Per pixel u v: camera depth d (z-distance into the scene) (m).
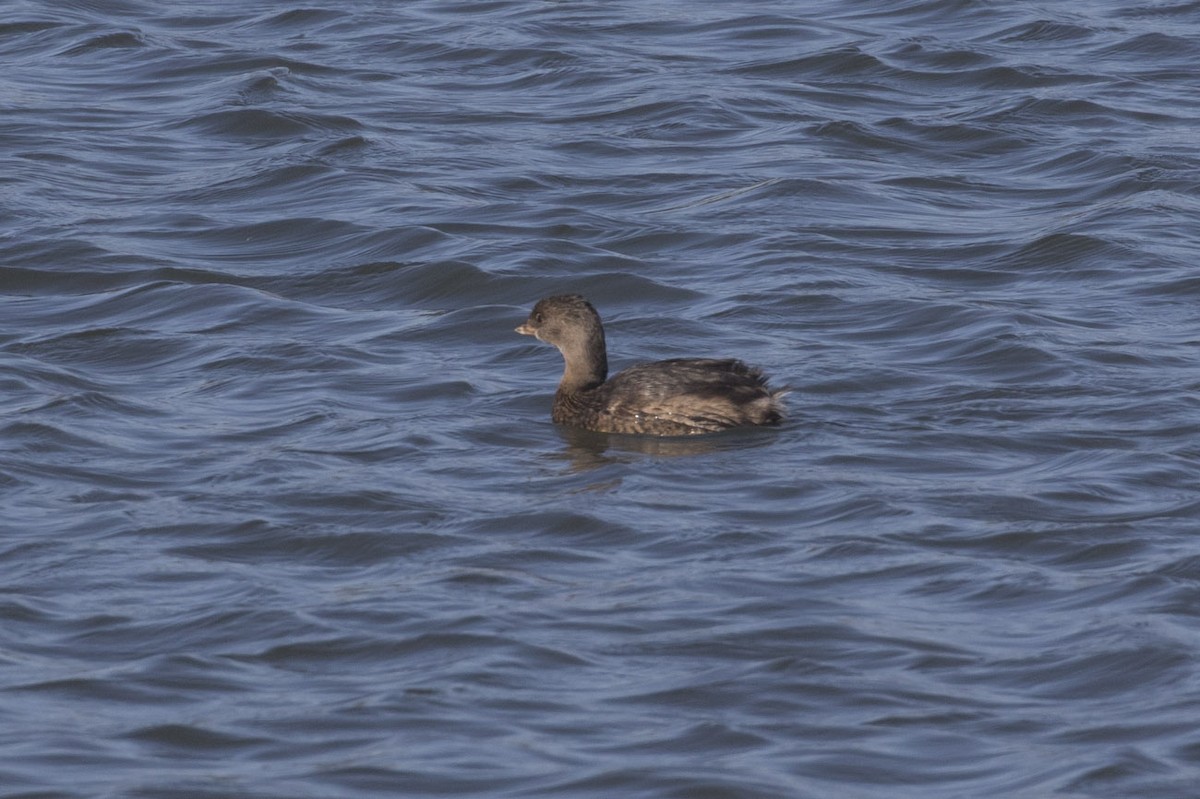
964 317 21.42
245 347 20.80
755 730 12.38
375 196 26.31
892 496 16.33
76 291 23.08
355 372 20.05
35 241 24.42
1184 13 35.06
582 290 22.92
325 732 12.38
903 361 20.33
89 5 35.72
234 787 11.68
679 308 22.45
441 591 14.48
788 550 15.28
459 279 23.20
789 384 19.55
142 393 19.47
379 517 15.97
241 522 15.84
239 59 32.53
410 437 17.98
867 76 31.89
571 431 18.31
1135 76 31.64
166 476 17.03
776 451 17.55
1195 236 24.53
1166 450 17.42
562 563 15.05
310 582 14.73
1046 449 17.59
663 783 11.71
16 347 20.89
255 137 29.08
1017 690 12.94
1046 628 13.82
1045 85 31.19
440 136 29.06
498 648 13.50
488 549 15.30
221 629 13.87
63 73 32.19
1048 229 24.81
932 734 12.36
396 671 13.23
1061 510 16.09
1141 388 19.17
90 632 13.83
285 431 18.27
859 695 12.84
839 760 12.00
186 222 25.47
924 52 32.62
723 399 18.19
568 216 25.59
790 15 35.19
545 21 34.88
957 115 29.89
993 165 27.97
